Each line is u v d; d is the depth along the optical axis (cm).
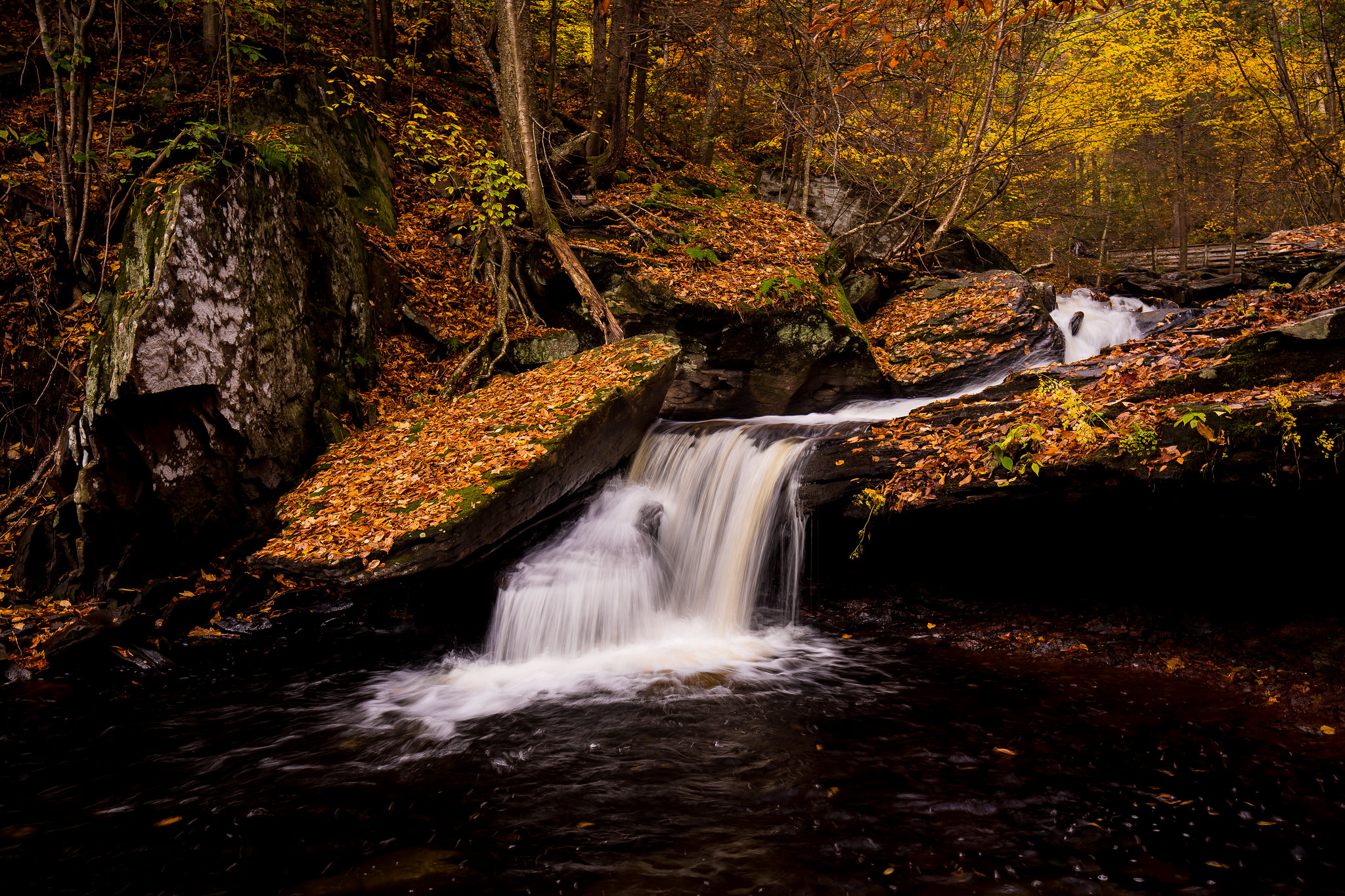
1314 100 1667
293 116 954
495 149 1340
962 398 711
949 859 329
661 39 1496
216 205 694
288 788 409
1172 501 514
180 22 1073
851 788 395
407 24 1507
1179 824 353
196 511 673
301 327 781
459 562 618
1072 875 316
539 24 1806
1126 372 614
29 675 557
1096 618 618
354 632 689
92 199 788
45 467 677
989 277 1244
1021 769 411
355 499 671
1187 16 1547
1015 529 609
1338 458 448
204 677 589
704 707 515
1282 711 470
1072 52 1585
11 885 322
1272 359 533
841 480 673
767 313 1021
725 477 760
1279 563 529
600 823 366
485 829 362
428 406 855
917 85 1408
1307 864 321
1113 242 2558
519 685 575
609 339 979
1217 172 2206
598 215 1202
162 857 342
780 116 1493
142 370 616
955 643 635
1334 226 1468
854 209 1630
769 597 721
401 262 1024
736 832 355
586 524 757
